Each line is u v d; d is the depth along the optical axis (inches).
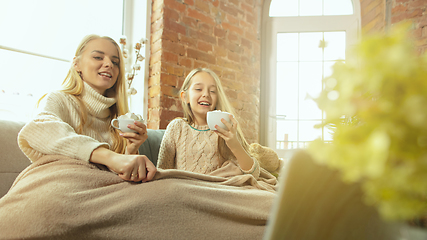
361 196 12.6
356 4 105.7
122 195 28.5
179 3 82.4
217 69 89.6
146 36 81.9
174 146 53.1
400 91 9.0
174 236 27.7
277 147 104.5
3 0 67.4
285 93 106.2
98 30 82.0
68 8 77.0
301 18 107.0
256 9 102.9
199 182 33.0
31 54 70.8
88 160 31.9
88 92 44.4
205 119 54.9
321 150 10.4
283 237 13.8
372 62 9.4
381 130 9.1
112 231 27.2
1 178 42.5
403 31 9.6
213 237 28.6
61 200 26.8
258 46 102.5
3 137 44.1
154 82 79.3
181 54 81.8
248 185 40.9
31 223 26.2
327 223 13.6
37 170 31.0
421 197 9.1
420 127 8.6
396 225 12.1
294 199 13.5
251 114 97.7
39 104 43.2
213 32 89.5
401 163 9.1
